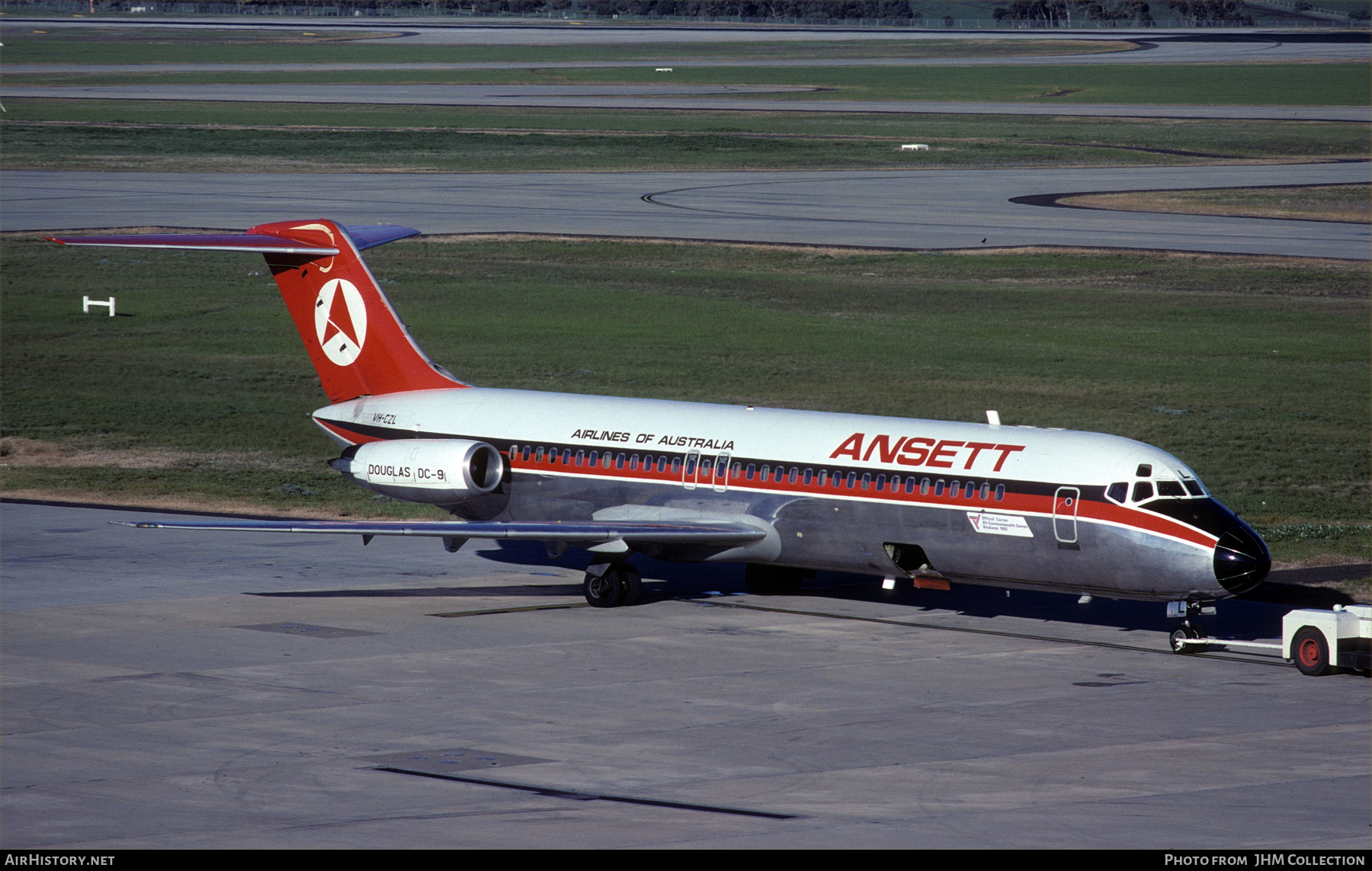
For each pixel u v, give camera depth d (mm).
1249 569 101375
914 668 101938
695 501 119750
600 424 125688
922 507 110812
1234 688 97000
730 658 104375
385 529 111188
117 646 104750
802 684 96875
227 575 131250
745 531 116562
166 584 126750
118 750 80812
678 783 75438
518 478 127125
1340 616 99500
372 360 136250
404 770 77625
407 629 112312
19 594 121375
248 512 160375
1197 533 102375
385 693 93500
